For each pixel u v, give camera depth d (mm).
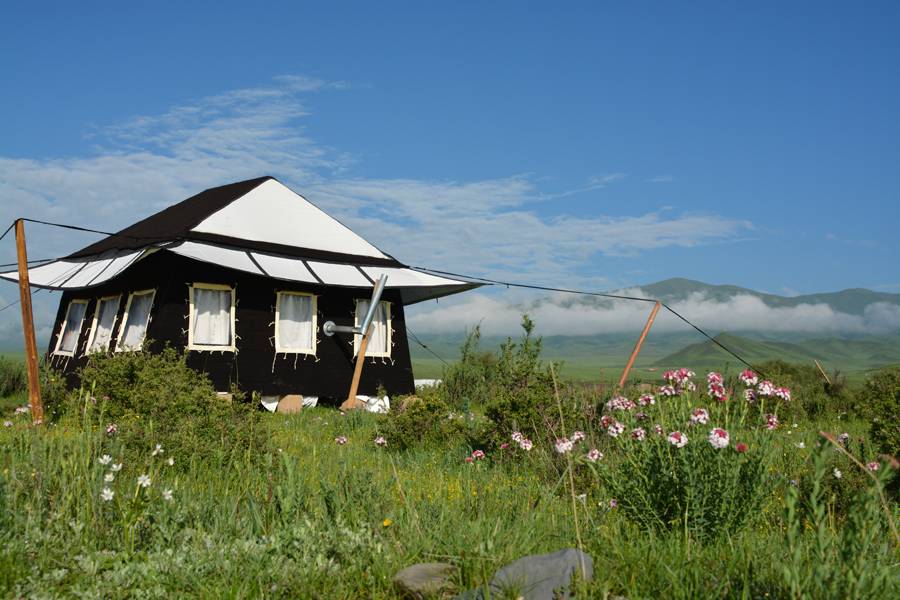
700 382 6402
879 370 16375
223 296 19094
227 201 20906
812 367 21594
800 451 8156
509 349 16453
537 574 4043
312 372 19938
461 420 12461
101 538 4973
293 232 21234
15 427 9508
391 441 11523
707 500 5270
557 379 10766
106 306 21297
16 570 4312
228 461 7926
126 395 11852
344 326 20719
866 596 3502
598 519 5742
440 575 4336
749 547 4820
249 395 18797
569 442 5984
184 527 5285
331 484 6035
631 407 6445
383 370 21344
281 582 4340
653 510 5422
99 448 6664
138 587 4340
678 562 4418
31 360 11969
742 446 5203
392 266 22109
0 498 5219
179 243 18406
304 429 14078
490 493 6613
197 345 18344
